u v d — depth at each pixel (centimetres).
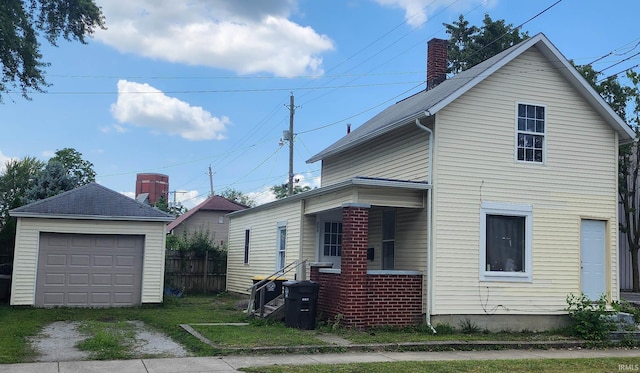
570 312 1552
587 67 2584
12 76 1898
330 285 1527
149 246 1991
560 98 1653
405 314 1477
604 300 1552
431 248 1484
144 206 2027
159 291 1984
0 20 1683
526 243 1570
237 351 1120
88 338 1254
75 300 1906
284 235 2077
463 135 1538
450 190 1510
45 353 1082
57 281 1895
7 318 1562
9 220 2200
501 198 1555
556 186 1616
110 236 1964
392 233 1717
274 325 1482
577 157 1648
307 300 1446
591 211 1645
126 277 1967
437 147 1508
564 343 1379
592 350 1356
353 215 1461
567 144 1644
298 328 1433
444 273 1486
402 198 1513
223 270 2703
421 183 1491
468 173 1530
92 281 1931
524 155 1600
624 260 2705
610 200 1672
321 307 1564
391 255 1719
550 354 1273
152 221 1989
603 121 1695
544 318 1561
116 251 1966
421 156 1566
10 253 2136
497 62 1563
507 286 1539
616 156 1694
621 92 2588
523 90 1614
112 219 1934
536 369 1055
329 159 2245
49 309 1814
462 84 1554
